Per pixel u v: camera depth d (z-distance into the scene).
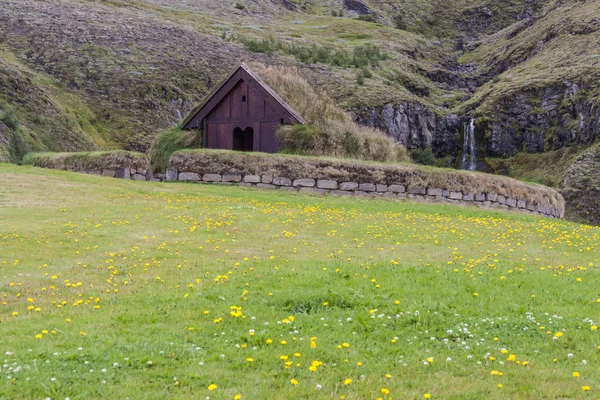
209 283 9.84
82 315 8.10
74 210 18.28
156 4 123.62
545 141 91.12
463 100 106.00
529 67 109.94
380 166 26.58
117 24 88.38
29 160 35.19
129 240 14.00
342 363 6.39
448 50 150.50
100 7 95.75
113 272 10.83
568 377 6.04
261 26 126.19
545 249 14.17
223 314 8.02
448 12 182.75
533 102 94.94
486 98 98.06
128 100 72.00
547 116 92.31
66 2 93.06
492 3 182.50
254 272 10.53
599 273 10.79
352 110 81.38
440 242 14.76
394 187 26.36
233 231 15.52
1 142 46.75
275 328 7.46
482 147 92.75
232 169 26.77
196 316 7.96
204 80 82.19
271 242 14.12
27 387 5.56
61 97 67.75
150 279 10.27
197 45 90.94
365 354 6.67
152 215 17.70
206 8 135.38
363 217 19.36
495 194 27.64
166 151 33.75
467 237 15.84
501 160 91.75
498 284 9.73
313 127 30.38
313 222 17.50
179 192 23.91
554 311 8.23
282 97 31.30
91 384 5.71
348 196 25.75
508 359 6.50
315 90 34.44
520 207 28.66
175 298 8.84
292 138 29.61
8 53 74.12
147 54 82.44
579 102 89.44
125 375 5.96
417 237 15.45
